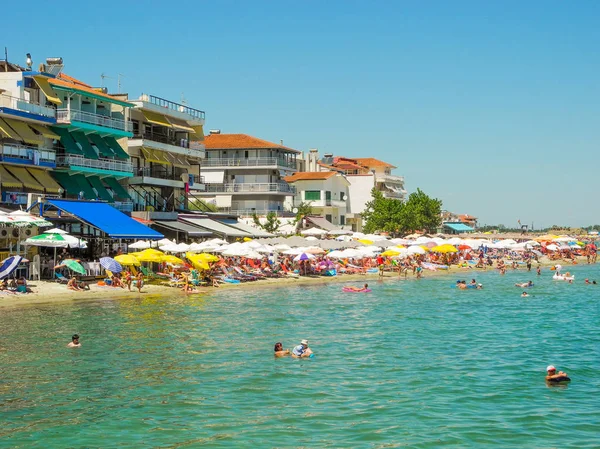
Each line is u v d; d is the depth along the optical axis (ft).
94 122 240.12
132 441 72.18
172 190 294.05
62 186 225.15
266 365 105.70
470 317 162.71
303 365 106.11
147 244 212.64
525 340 131.34
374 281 257.14
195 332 131.03
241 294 197.06
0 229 184.96
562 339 132.77
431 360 111.45
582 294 219.41
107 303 164.66
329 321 150.82
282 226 343.46
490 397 89.66
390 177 540.52
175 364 104.88
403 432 75.51
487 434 75.20
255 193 380.17
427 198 463.42
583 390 93.56
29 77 221.46
